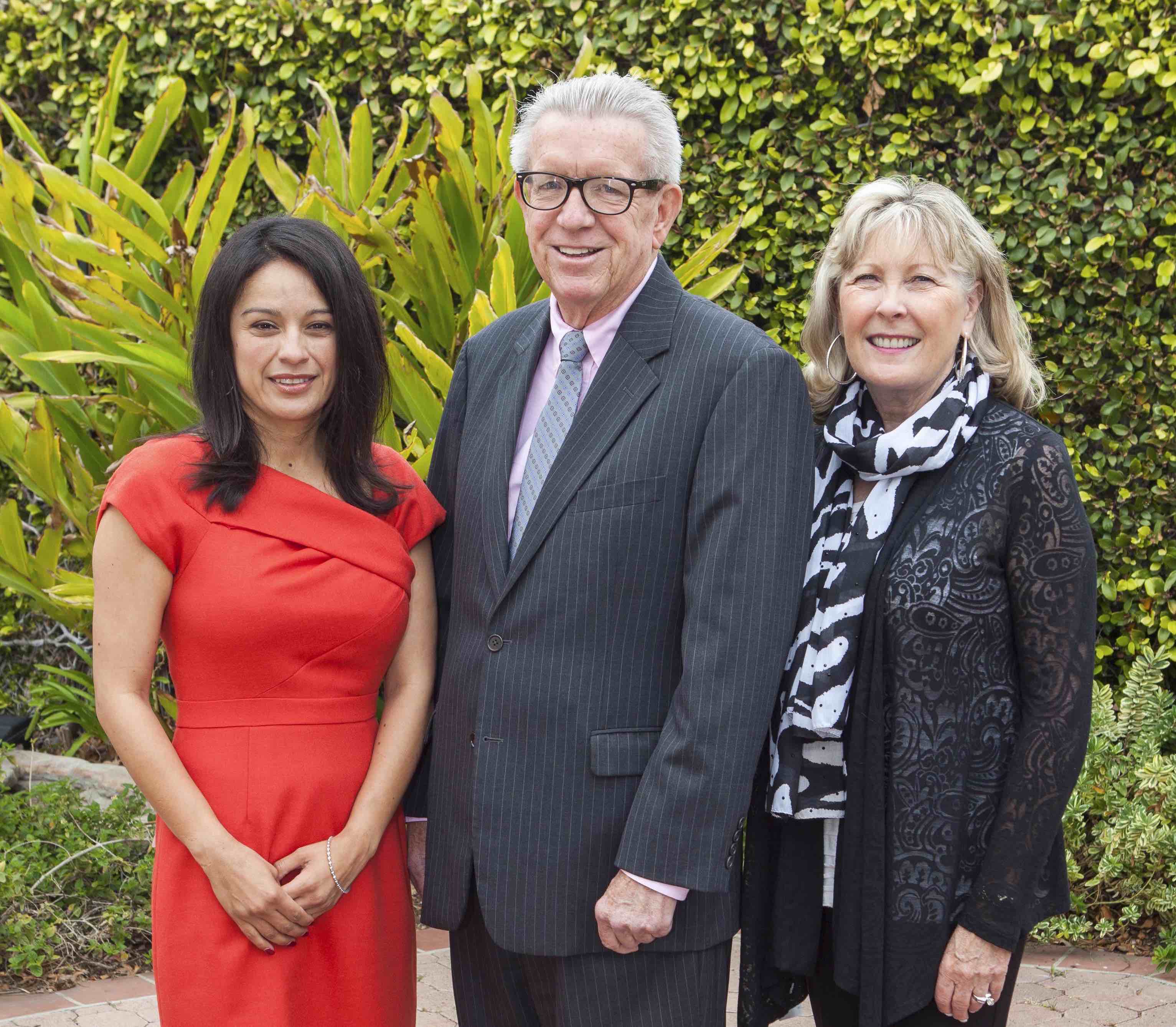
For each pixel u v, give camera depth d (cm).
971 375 182
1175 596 361
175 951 178
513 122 356
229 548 179
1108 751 350
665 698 179
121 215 374
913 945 169
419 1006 294
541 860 178
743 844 194
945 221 177
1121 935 329
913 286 177
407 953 194
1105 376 362
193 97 460
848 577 177
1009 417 176
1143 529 359
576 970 179
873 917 171
